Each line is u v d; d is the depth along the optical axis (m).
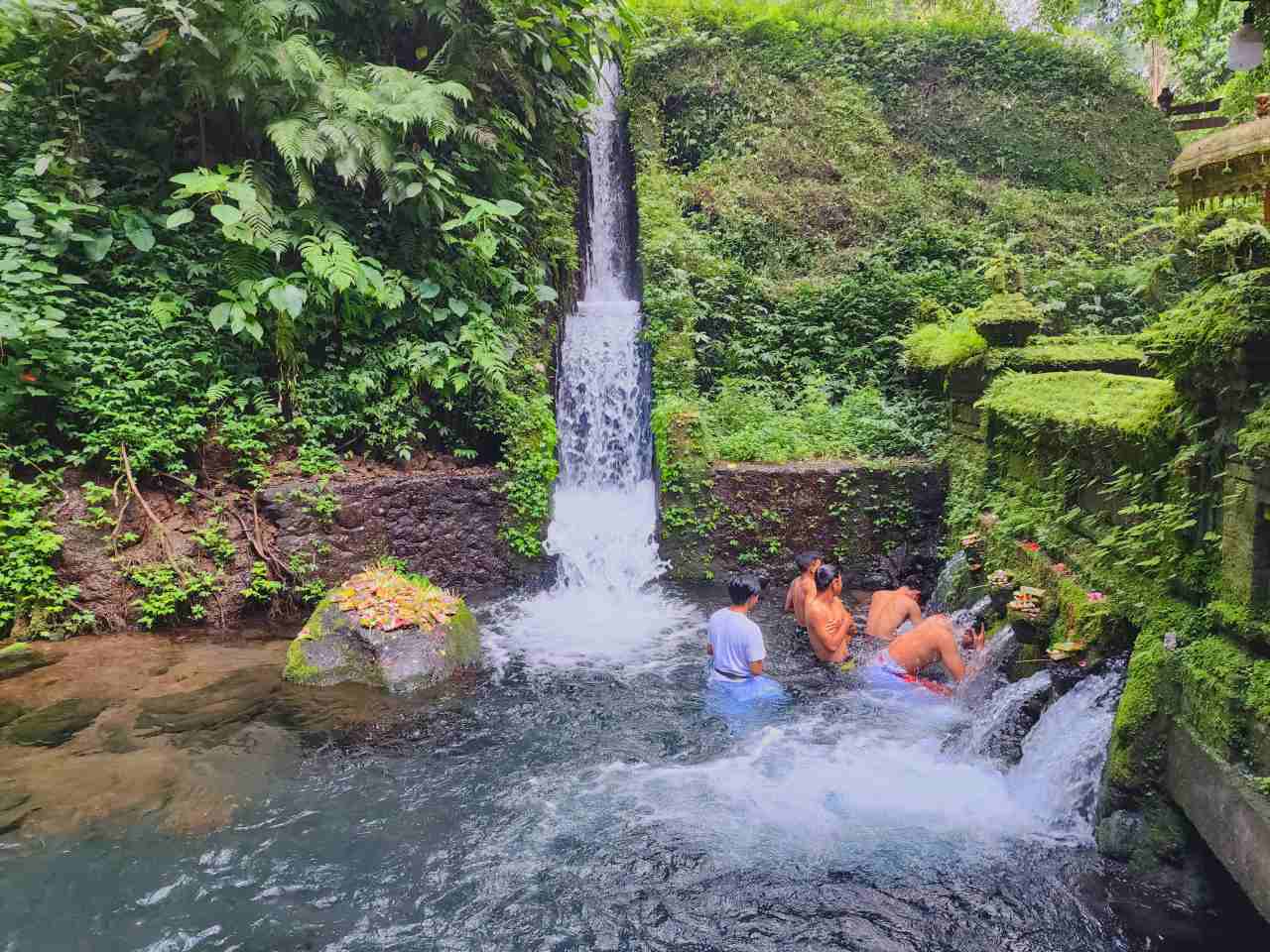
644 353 10.67
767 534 8.91
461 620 7.00
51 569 7.12
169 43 7.70
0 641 6.94
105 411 7.39
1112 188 13.71
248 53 7.67
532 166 11.13
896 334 10.92
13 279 6.96
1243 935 3.44
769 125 13.77
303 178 8.00
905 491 8.78
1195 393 3.61
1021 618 4.90
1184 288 8.98
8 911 3.68
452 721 5.70
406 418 8.82
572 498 9.86
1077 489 5.12
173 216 7.51
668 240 11.44
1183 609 3.76
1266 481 3.06
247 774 4.95
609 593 8.77
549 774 4.97
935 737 5.38
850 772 4.95
